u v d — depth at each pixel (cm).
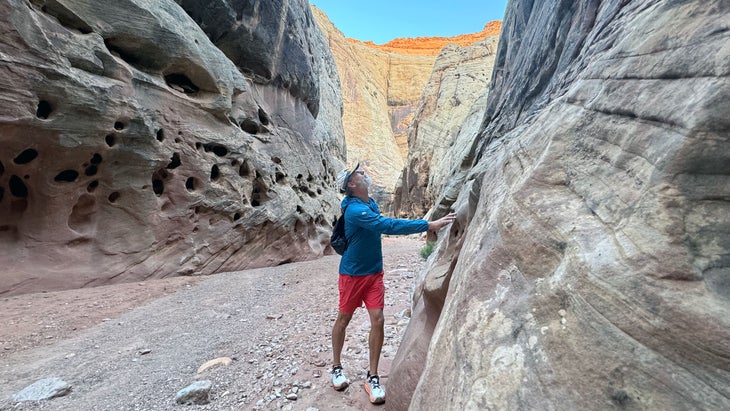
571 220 131
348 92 6756
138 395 316
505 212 168
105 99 694
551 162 161
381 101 7956
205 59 934
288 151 1361
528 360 113
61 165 682
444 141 3975
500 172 227
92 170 739
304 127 1549
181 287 761
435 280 278
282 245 1209
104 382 344
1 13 562
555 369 106
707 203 101
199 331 492
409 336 283
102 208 770
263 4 1213
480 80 4494
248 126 1211
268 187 1166
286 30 1375
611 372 96
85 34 692
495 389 113
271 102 1353
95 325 519
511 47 1170
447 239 392
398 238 2422
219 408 291
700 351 87
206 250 952
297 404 287
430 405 146
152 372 364
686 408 85
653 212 106
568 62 541
